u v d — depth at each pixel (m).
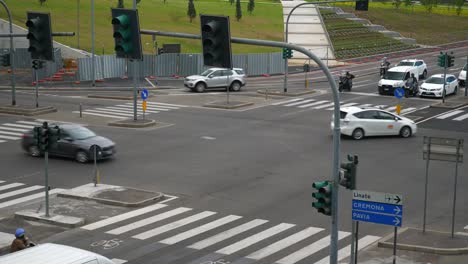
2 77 61.69
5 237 20.64
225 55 15.63
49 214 22.75
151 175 28.14
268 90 54.34
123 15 17.97
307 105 47.38
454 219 20.81
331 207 15.89
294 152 32.41
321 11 104.81
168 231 21.20
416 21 107.94
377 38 93.81
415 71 57.47
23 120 40.84
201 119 41.47
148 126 38.91
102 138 31.27
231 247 19.70
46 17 19.55
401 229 20.97
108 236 20.78
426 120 41.94
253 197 24.98
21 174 28.45
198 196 25.16
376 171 28.78
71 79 61.00
